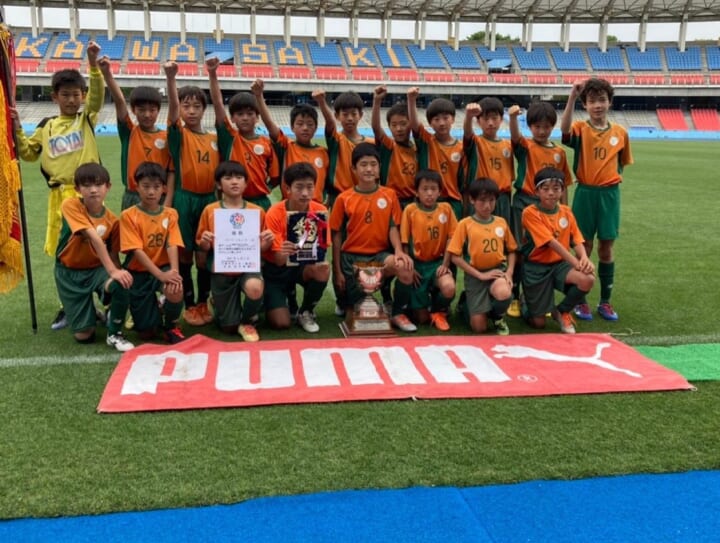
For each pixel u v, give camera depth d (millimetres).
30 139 4480
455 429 2914
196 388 3285
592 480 2510
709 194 12453
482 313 4375
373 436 2834
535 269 4555
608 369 3664
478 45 39500
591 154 4859
